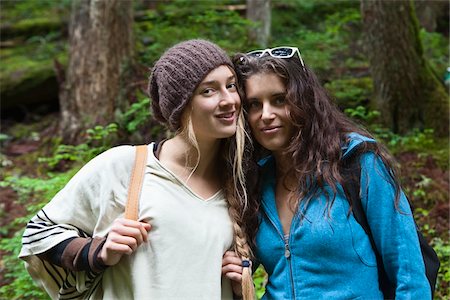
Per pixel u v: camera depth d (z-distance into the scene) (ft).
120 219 6.08
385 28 18.28
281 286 6.41
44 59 26.20
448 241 13.33
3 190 17.93
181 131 6.45
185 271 6.13
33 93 24.66
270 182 6.89
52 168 19.30
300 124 6.52
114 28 20.43
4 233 15.33
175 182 6.41
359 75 22.08
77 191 6.40
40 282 6.57
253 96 6.57
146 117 18.13
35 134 22.15
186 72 6.17
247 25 23.70
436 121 18.21
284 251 6.43
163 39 22.62
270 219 6.61
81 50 20.59
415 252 6.07
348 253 6.13
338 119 6.73
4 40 28.68
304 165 6.45
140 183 6.32
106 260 5.99
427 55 23.76
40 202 13.38
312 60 22.30
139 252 6.15
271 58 6.55
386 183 6.19
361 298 6.08
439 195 15.05
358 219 6.23
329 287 6.15
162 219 6.16
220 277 6.32
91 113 20.12
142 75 20.62
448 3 28.91
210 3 26.68
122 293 6.27
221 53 6.33
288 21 28.91
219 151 6.84
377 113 18.11
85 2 20.61
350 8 28.27
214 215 6.52
